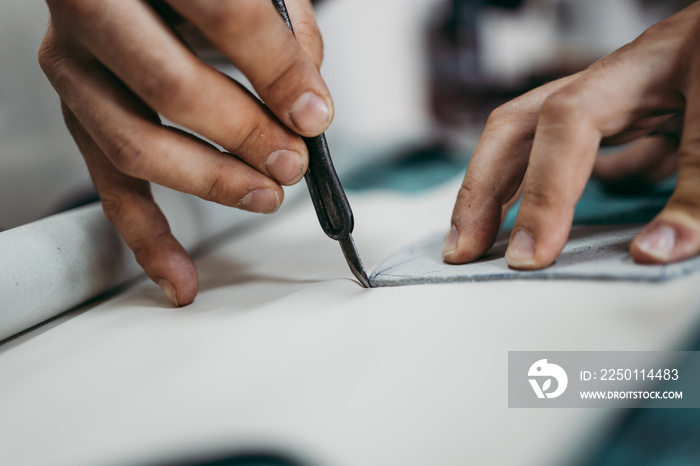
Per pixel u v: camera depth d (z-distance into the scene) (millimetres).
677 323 322
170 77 385
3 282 460
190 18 383
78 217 562
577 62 1232
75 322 516
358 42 1423
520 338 338
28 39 741
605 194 708
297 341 394
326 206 470
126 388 365
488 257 505
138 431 315
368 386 320
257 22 380
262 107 437
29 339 492
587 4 1252
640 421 279
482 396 293
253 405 321
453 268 481
